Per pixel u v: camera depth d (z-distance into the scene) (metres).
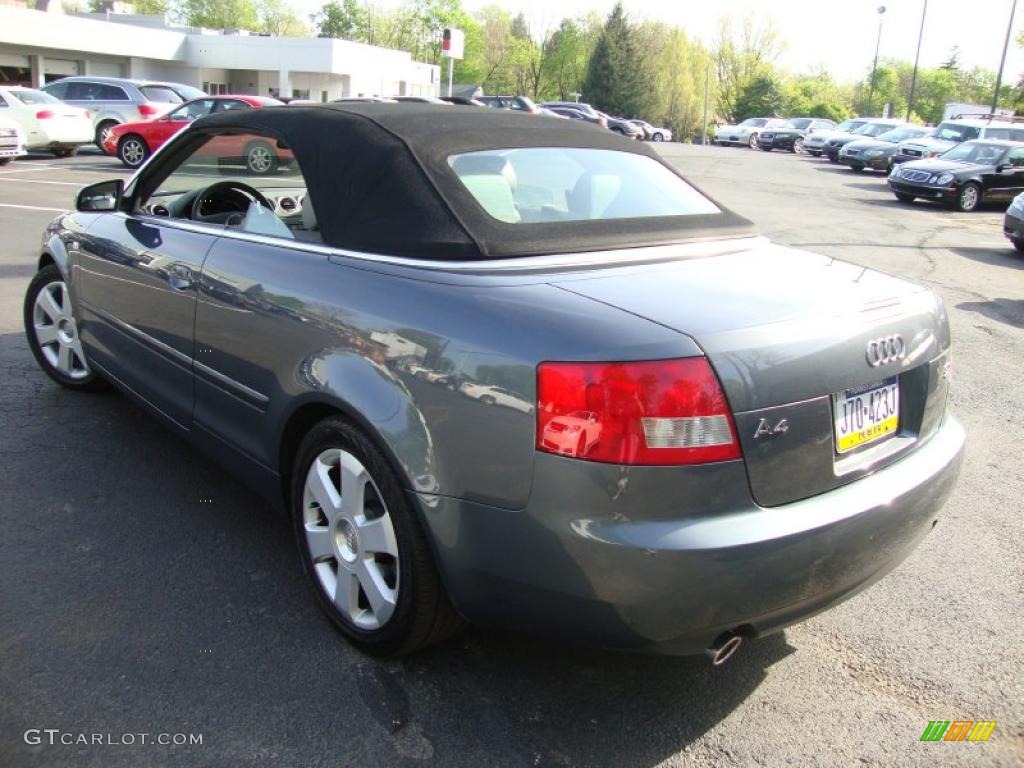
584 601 2.13
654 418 2.03
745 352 2.12
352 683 2.60
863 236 13.23
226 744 2.33
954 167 18.39
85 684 2.53
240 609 2.94
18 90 18.42
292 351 2.75
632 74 77.38
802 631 3.03
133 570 3.14
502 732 2.44
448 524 2.30
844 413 2.34
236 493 3.78
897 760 2.41
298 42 45.09
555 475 2.09
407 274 2.52
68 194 12.93
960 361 6.59
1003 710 2.63
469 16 87.62
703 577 2.06
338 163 2.88
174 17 90.38
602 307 2.23
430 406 2.31
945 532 3.82
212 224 3.46
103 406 4.71
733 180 22.64
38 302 4.84
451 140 2.91
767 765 2.37
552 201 2.89
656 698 2.63
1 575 3.05
